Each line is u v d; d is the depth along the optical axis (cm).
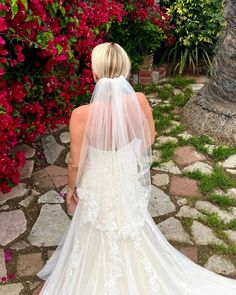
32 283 310
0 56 354
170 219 369
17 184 376
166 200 391
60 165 438
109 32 536
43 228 358
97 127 242
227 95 477
